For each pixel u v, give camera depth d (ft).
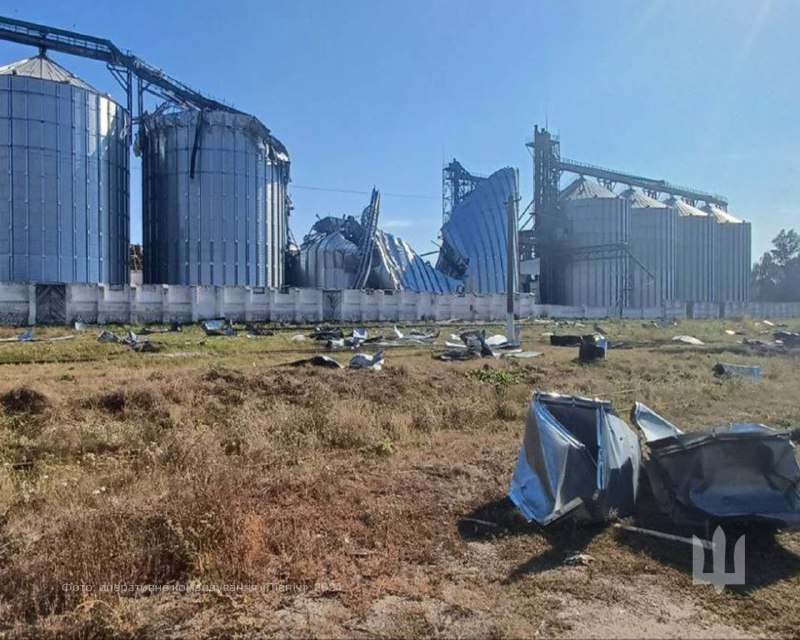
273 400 39.86
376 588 14.82
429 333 117.29
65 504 20.12
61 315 132.16
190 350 78.95
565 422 20.94
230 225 230.68
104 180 209.77
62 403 35.81
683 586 15.11
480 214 287.89
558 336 99.04
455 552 17.07
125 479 23.13
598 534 18.29
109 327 127.54
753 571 15.94
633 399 43.37
